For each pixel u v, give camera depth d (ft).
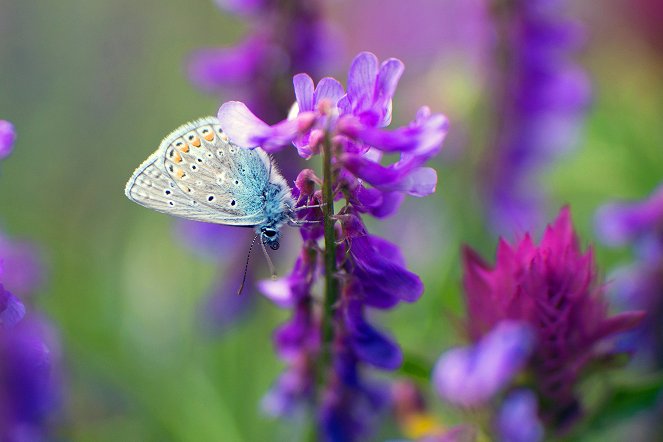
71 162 1.20
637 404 0.77
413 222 1.09
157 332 1.06
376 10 1.39
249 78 1.00
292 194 0.76
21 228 1.11
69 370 0.93
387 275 0.72
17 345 0.78
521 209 1.06
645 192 1.12
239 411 1.01
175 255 1.09
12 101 1.20
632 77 1.28
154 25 1.28
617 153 1.15
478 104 1.06
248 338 1.02
